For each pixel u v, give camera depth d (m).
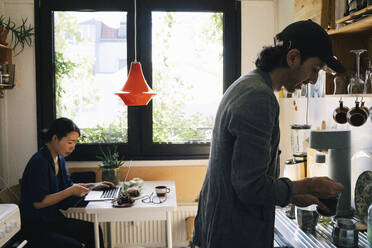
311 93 2.10
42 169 2.12
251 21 2.91
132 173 2.93
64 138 2.16
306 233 1.33
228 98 1.04
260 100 0.95
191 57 2.91
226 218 1.05
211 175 1.09
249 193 0.93
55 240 2.03
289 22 2.63
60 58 2.88
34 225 2.13
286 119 2.67
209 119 2.96
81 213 2.75
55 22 2.86
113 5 2.82
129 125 2.91
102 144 2.91
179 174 2.95
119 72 2.90
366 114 1.41
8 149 2.88
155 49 2.89
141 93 2.13
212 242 1.07
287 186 1.00
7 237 1.53
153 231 2.86
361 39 1.49
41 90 2.85
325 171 1.60
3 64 2.66
